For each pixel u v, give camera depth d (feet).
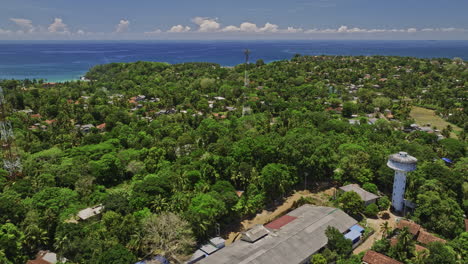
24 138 378.32
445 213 224.94
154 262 182.80
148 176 273.33
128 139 377.91
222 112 568.41
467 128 471.21
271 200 271.28
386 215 247.50
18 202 227.61
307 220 217.77
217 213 216.74
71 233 193.26
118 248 177.88
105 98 617.62
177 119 476.95
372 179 282.97
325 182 304.71
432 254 181.06
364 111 576.61
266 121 439.63
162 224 199.41
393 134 406.41
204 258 184.34
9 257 180.86
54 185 266.57
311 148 295.48
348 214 242.78
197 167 280.31
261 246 190.39
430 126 501.15
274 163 282.36
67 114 494.59
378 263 183.52
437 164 273.95
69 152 328.49
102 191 273.13
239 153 286.05
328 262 185.88
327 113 511.81
